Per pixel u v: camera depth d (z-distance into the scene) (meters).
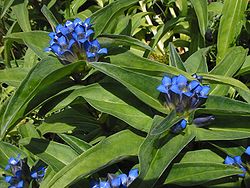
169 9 0.99
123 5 0.76
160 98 0.67
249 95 0.72
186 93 0.65
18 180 0.74
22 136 0.78
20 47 1.02
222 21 0.84
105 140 0.67
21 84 0.68
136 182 0.65
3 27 1.01
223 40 0.84
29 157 0.79
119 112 0.69
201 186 0.70
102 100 0.70
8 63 0.89
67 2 0.94
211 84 0.73
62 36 0.70
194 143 0.72
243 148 0.70
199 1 0.83
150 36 1.00
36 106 0.71
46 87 0.71
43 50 0.75
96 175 0.71
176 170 0.67
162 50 0.94
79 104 0.77
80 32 0.70
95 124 0.77
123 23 0.85
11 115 0.68
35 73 0.69
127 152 0.66
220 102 0.67
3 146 0.79
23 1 0.91
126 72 0.66
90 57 0.70
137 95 0.67
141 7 0.98
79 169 0.64
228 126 0.68
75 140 0.72
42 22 1.00
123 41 0.73
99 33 0.74
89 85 0.71
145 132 0.68
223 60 0.76
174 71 0.70
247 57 0.80
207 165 0.67
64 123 0.77
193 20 0.89
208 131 0.67
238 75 0.81
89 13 0.94
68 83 0.73
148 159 0.64
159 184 0.67
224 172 0.66
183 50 0.97
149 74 0.70
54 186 0.63
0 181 0.76
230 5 0.83
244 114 0.65
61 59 0.70
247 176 0.69
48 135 0.89
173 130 0.66
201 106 0.67
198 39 0.89
